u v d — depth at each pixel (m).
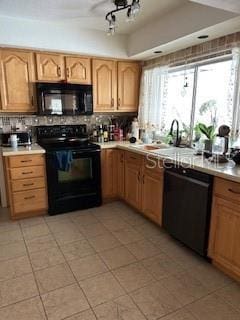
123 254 2.28
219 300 1.74
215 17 2.07
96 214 3.15
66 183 3.11
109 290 1.83
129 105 3.71
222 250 1.97
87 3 2.29
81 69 3.25
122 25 2.96
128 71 3.59
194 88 2.93
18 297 1.76
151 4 2.36
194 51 2.77
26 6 2.36
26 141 3.20
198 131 2.79
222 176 1.86
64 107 3.17
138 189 3.04
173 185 2.41
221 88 2.62
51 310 1.64
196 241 2.19
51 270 2.05
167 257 2.24
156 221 2.76
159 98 3.36
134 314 1.62
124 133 3.83
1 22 2.62
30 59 2.96
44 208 3.05
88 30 3.08
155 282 1.92
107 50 3.25
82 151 3.09
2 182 3.29
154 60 3.39
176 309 1.66
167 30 2.63
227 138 2.31
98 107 3.47
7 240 2.51
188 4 2.33
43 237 2.57
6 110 2.96
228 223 1.89
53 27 2.88
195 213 2.16
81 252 2.31
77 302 1.71
